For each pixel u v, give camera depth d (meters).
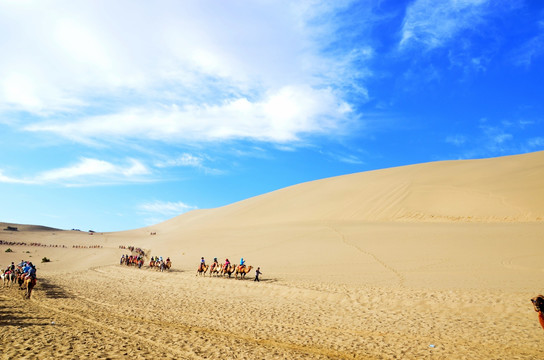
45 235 119.12
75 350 10.25
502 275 22.14
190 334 12.85
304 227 50.94
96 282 30.64
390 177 71.44
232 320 15.47
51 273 39.00
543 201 40.88
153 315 16.42
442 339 12.09
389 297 18.64
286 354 10.60
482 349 10.93
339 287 22.00
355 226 46.25
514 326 13.12
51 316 15.46
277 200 81.75
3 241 88.56
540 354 10.34
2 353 9.68
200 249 50.00
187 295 23.02
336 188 75.31
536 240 29.66
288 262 34.16
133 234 133.25
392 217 50.28
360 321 14.99
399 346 11.47
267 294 22.34
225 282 26.84
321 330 13.69
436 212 47.62
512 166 58.59
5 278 27.70
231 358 10.11
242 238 51.44
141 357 9.85
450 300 17.08
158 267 40.78
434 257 29.00
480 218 41.88
